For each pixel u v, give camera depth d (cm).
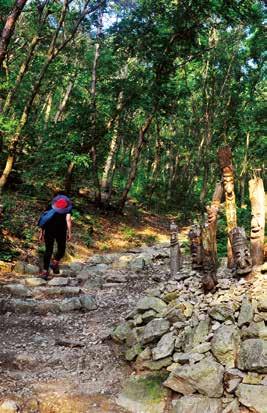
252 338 390
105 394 395
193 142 2581
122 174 2841
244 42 2089
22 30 1575
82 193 1867
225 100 2212
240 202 2252
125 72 2084
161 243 1507
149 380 402
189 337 429
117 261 1041
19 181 1432
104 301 670
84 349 491
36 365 449
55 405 372
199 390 366
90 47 2078
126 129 1759
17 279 758
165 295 514
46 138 1401
